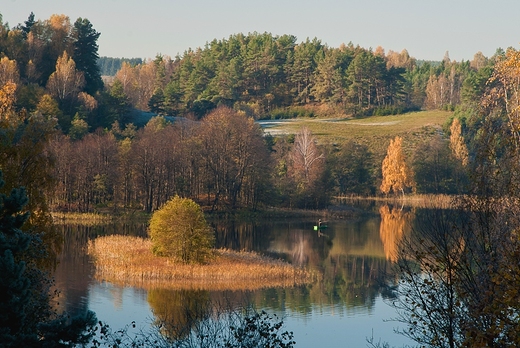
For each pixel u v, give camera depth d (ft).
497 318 60.49
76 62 637.71
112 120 556.92
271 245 278.26
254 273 203.72
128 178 424.87
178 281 195.11
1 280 65.57
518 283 59.11
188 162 433.48
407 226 338.75
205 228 219.61
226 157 433.07
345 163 553.23
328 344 133.08
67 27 640.17
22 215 75.00
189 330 98.12
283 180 442.91
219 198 445.37
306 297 178.40
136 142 438.81
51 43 625.00
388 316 158.61
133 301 167.32
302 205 437.99
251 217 396.78
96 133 478.59
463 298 70.13
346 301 173.68
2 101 192.95
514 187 73.82
